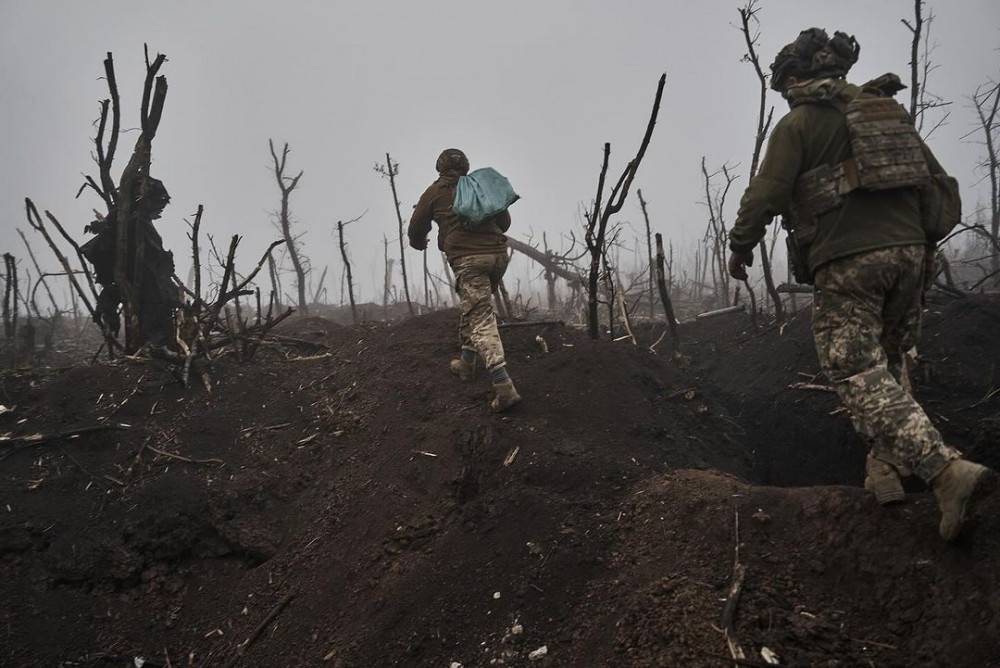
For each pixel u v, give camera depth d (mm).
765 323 7004
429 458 3768
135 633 3418
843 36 2609
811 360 5375
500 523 3117
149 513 3936
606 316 9406
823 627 2158
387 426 4328
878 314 2449
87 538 3803
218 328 5855
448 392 4426
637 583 2598
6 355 7766
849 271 2416
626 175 4355
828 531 2486
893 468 2469
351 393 4910
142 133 5559
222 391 5199
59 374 5770
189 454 4477
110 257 6020
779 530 2586
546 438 3680
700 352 7074
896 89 2549
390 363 5066
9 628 3328
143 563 3766
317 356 5758
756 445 4992
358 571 3260
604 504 3131
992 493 2195
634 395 4168
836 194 2408
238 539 3809
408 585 2973
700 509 2807
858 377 2400
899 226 2402
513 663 2504
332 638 2957
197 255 5613
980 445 3258
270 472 4289
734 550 2545
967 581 2107
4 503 4004
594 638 2443
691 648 2174
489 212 4055
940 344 4926
